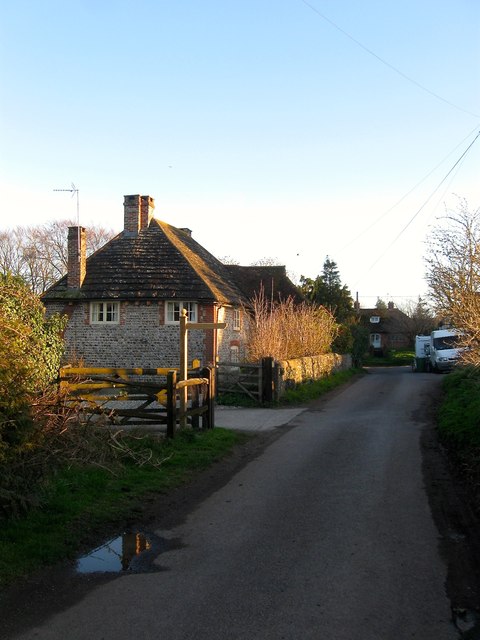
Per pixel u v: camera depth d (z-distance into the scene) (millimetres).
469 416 11547
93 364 25250
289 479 8945
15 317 8977
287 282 35719
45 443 7664
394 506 7469
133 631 4301
